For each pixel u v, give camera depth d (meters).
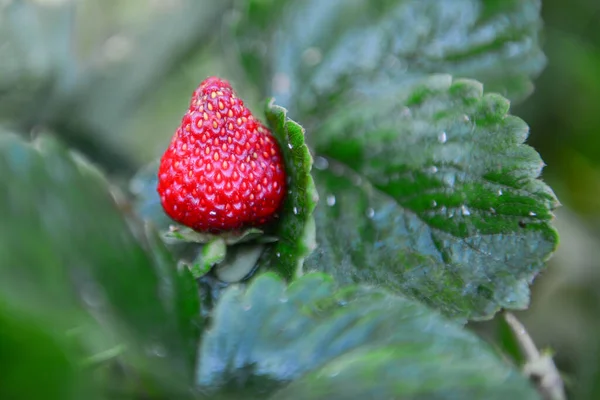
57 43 0.30
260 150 0.22
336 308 0.20
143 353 0.19
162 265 0.20
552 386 0.23
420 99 0.24
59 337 0.17
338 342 0.19
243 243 0.22
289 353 0.19
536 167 0.23
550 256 0.22
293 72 0.26
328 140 0.25
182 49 0.30
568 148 0.31
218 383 0.19
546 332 0.28
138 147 0.32
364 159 0.25
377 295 0.20
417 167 0.24
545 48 0.31
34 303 0.18
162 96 0.33
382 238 0.24
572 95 0.31
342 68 0.26
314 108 0.26
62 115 0.30
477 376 0.18
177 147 0.22
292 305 0.20
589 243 0.30
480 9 0.27
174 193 0.22
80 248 0.19
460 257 0.23
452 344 0.19
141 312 0.20
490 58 0.27
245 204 0.22
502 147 0.23
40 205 0.19
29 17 0.30
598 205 0.31
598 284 0.29
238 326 0.20
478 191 0.23
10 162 0.19
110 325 0.19
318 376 0.19
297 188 0.22
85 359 0.18
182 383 0.19
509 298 0.22
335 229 0.24
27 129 0.30
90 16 0.30
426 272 0.23
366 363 0.19
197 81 0.33
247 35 0.27
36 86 0.30
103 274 0.19
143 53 0.30
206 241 0.22
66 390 0.17
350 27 0.27
